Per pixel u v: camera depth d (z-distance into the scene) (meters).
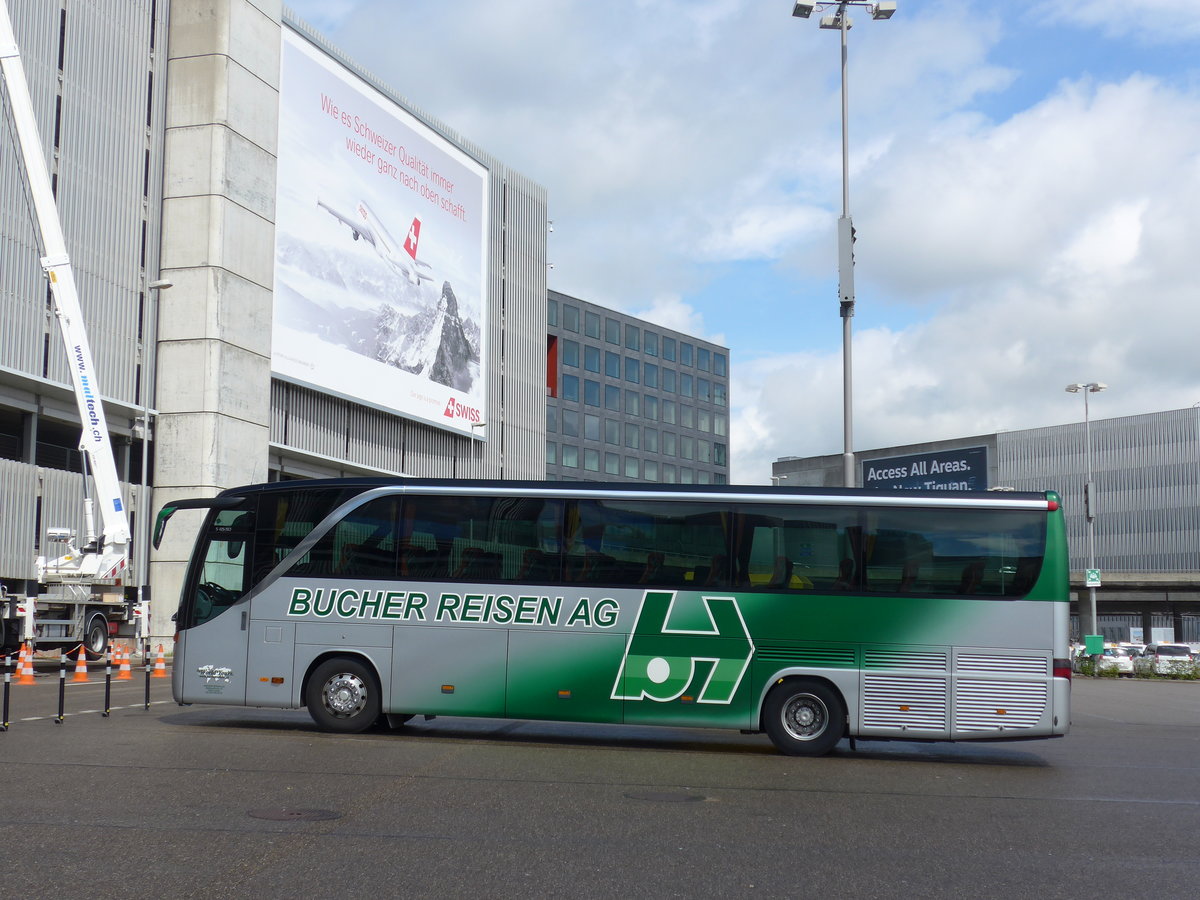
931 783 12.32
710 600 15.08
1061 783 12.48
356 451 50.94
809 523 15.15
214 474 41.38
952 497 15.10
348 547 15.84
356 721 15.53
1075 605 91.75
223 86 42.47
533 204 69.00
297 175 46.53
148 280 41.59
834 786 11.85
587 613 15.24
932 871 7.71
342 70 49.56
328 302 48.16
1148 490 112.25
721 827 9.14
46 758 12.18
